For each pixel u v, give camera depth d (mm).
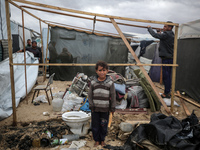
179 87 7281
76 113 3842
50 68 8781
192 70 6434
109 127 3805
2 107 4551
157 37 5078
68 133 3656
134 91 5090
